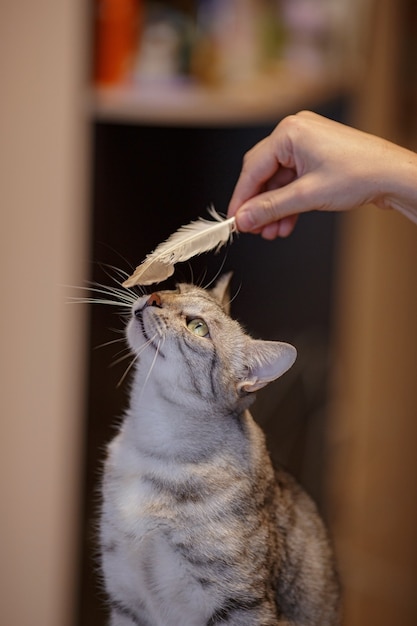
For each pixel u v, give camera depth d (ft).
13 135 4.60
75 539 4.80
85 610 4.64
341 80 5.08
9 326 4.73
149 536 3.39
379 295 5.74
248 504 3.41
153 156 4.52
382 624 5.81
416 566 5.89
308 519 3.71
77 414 4.71
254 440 3.53
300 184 3.30
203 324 3.54
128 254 4.40
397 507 6.01
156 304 3.51
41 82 4.56
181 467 3.46
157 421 3.51
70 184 4.57
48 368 4.72
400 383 5.93
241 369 3.54
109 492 3.50
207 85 4.68
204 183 4.52
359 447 5.67
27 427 4.80
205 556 3.36
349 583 5.49
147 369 3.51
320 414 5.22
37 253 4.65
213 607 3.39
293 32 4.91
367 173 3.25
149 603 3.48
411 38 5.46
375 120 5.37
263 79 4.79
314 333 5.24
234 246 4.00
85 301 4.18
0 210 4.66
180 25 4.66
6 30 4.52
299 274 5.05
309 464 5.01
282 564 3.48
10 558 4.89
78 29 4.50
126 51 4.58
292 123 3.37
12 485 4.85
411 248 5.86
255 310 4.57
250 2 4.78
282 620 3.46
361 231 5.53
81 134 4.56
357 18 5.07
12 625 4.89
